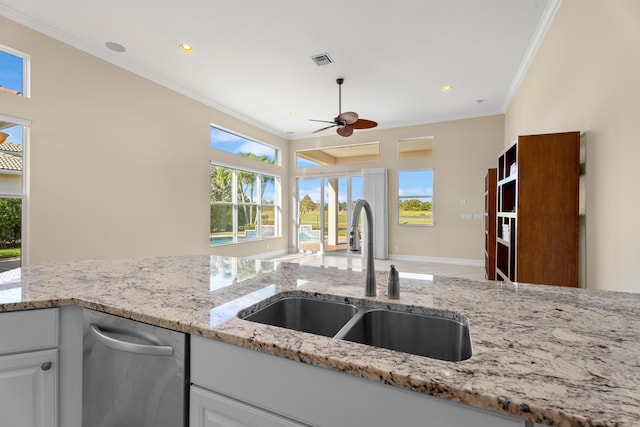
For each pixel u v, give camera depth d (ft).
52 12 10.12
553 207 8.06
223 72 14.43
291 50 12.41
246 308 3.21
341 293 3.84
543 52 11.03
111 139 13.09
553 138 8.06
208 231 18.11
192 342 2.73
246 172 22.08
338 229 25.02
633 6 5.91
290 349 2.24
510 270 9.61
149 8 9.88
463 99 17.70
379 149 23.24
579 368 1.97
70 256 11.76
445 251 21.13
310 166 25.80
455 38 11.51
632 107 5.97
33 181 10.77
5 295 3.50
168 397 2.82
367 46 12.10
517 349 2.26
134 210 14.02
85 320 3.38
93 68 12.42
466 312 3.12
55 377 3.42
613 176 6.59
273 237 24.59
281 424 2.32
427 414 1.88
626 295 3.74
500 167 11.99
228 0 9.47
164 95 15.39
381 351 2.23
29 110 10.62
